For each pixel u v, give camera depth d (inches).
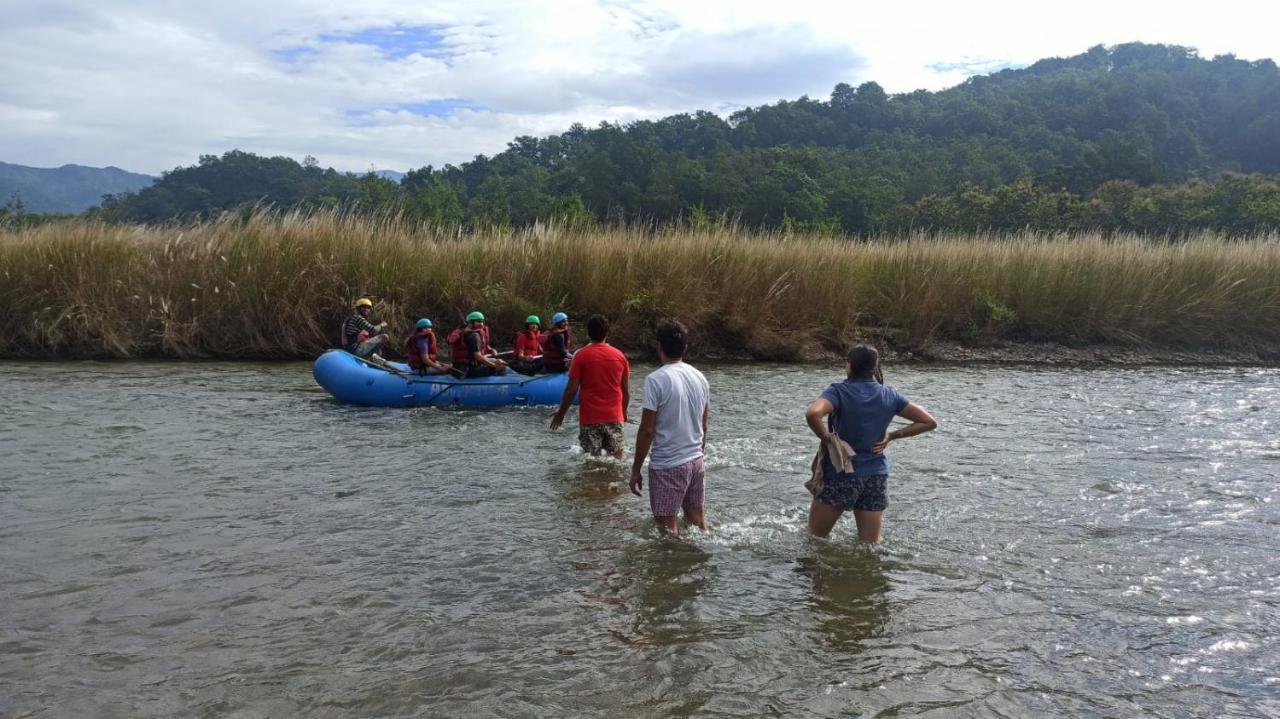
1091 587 204.2
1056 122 5457.7
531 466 308.2
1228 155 5157.5
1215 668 165.6
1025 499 277.1
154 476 282.4
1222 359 717.3
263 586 192.9
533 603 187.2
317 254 619.2
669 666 160.1
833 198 3189.0
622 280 658.2
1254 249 801.6
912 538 236.4
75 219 675.4
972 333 716.7
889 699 151.2
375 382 427.8
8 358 565.6
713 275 685.3
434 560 211.6
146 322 595.8
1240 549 231.8
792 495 277.4
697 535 234.4
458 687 150.6
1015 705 150.5
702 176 3668.8
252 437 346.9
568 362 458.3
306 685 150.3
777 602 190.9
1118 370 644.7
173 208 4928.6
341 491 270.4
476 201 3548.2
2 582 191.3
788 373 585.9
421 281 638.5
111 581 193.5
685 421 231.5
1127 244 810.2
